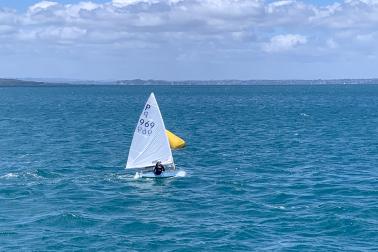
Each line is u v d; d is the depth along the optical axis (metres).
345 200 50.72
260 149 87.38
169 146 63.19
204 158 77.62
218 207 49.19
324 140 98.44
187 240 39.84
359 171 66.12
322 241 39.38
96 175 63.91
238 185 58.03
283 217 45.44
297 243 38.97
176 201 51.50
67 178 61.81
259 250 37.66
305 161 74.31
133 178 61.94
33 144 93.62
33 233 41.28
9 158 77.00
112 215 46.72
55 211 47.56
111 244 38.94
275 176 63.47
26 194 53.72
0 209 48.16
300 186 57.38
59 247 38.22
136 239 40.12
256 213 46.91
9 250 37.56
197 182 59.88
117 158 77.75
